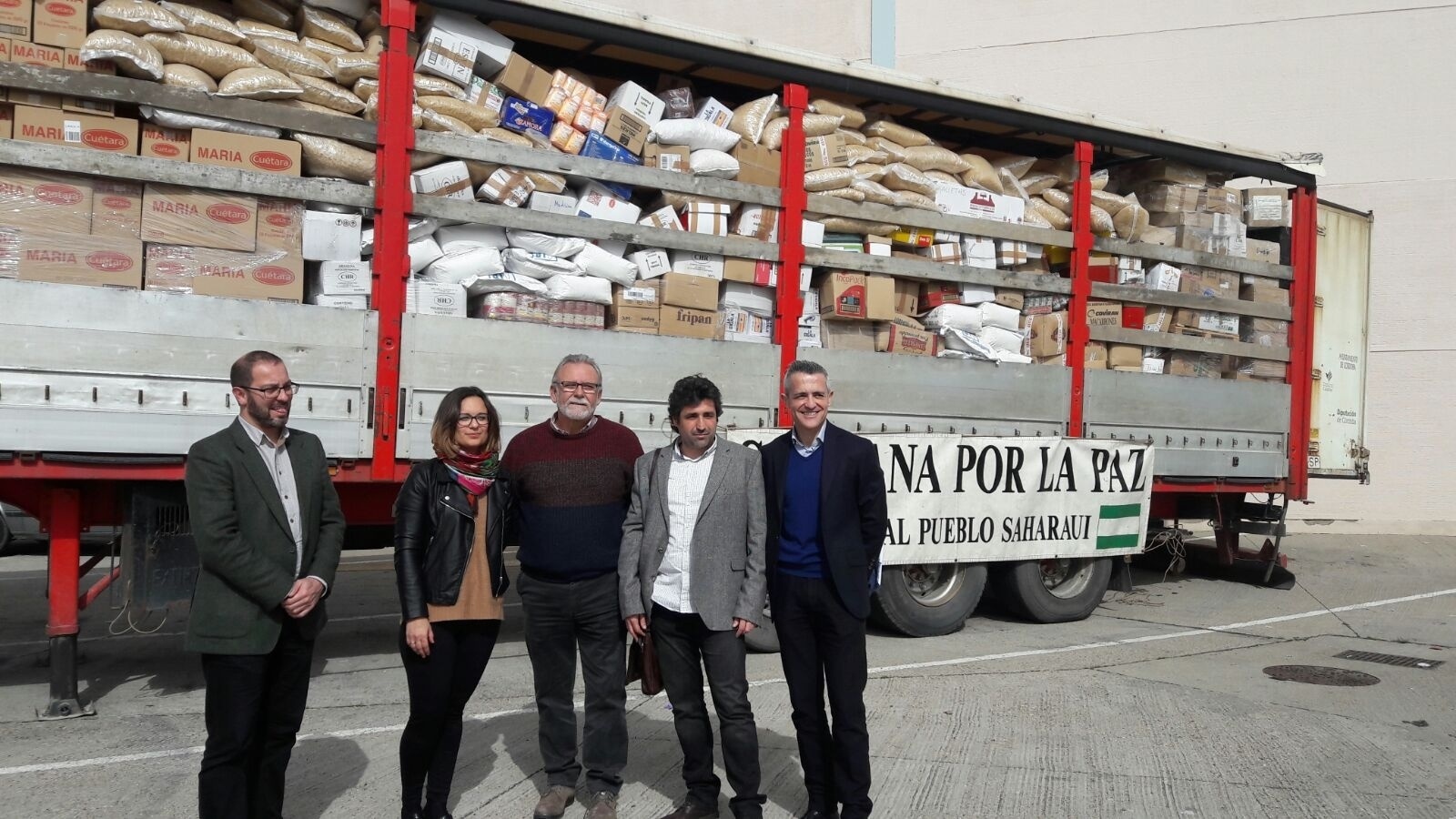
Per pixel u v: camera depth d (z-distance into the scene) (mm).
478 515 4145
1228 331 9578
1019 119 8312
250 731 3639
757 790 4211
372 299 5996
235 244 5672
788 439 4367
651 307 6809
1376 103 15391
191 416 5539
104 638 7688
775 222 7332
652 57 7309
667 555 4258
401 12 6102
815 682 4258
